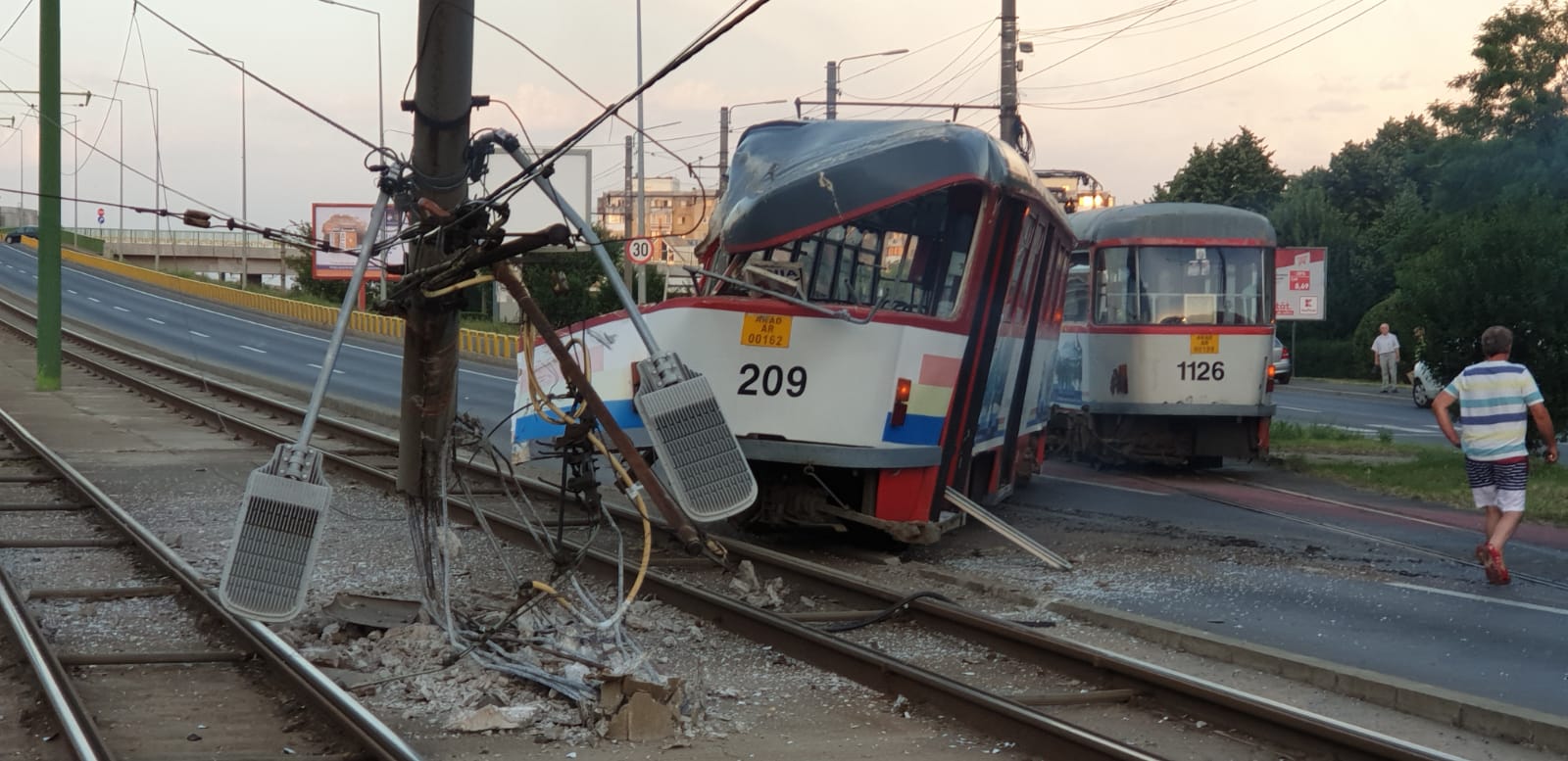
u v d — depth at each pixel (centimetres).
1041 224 1405
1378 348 4356
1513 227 1892
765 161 1191
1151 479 1962
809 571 1080
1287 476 2020
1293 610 1030
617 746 680
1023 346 1430
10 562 1147
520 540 1274
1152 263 2036
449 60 793
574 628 893
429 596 908
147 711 728
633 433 1121
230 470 1795
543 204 3528
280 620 714
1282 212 6356
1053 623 963
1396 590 1116
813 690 791
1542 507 1572
